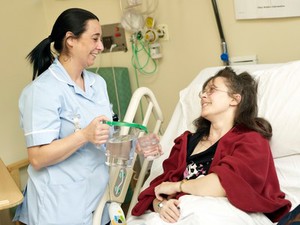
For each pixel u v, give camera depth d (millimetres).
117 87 2824
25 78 2926
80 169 1653
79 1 2957
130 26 2738
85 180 1663
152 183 1723
